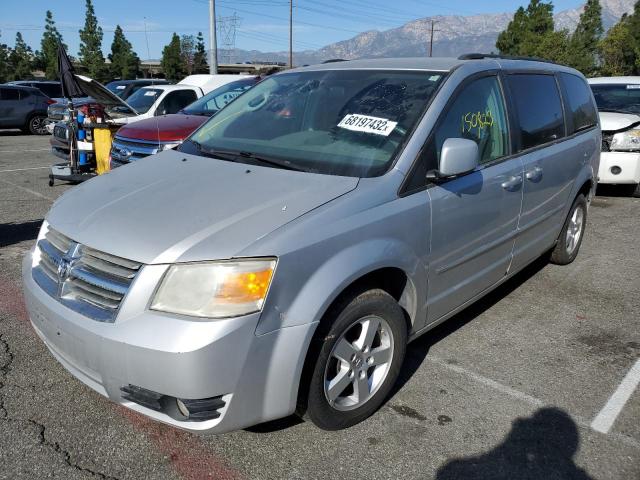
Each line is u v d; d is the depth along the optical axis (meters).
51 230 2.78
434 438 2.79
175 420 2.30
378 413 2.97
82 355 2.38
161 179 2.97
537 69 4.28
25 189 8.61
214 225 2.39
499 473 2.56
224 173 2.95
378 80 3.45
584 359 3.62
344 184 2.71
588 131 5.04
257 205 2.53
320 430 2.82
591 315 4.29
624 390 3.26
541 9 46.03
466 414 2.99
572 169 4.62
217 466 2.55
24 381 3.17
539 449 2.73
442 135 3.10
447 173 2.87
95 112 8.30
